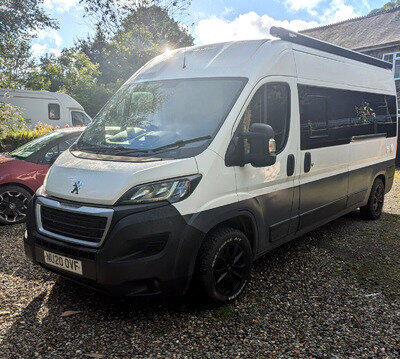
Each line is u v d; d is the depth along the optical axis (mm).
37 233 3465
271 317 3432
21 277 4125
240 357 2869
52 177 3527
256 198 3811
